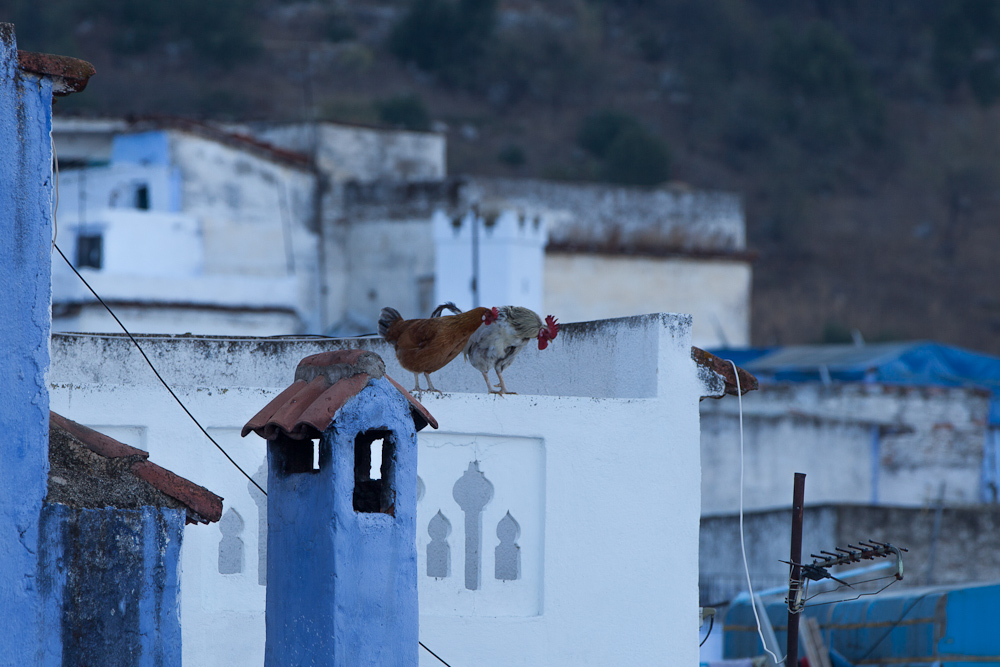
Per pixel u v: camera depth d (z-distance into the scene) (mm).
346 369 23484
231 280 118188
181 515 22312
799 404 106625
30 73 21266
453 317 29391
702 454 91688
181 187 124562
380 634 22859
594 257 133250
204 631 27344
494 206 121188
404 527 23344
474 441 29609
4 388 20719
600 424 30484
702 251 140125
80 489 21562
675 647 30625
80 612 21078
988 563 77938
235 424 28266
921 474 105812
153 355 37031
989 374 122250
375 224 131625
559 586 29875
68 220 119125
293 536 23359
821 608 61219
